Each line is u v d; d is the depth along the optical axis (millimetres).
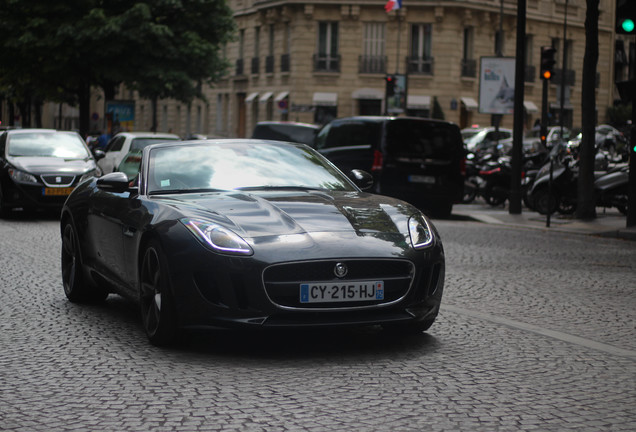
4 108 85750
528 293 9656
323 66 51969
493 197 24375
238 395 5445
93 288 8727
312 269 6266
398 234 6676
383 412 5113
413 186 20391
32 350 6652
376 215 6906
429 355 6590
